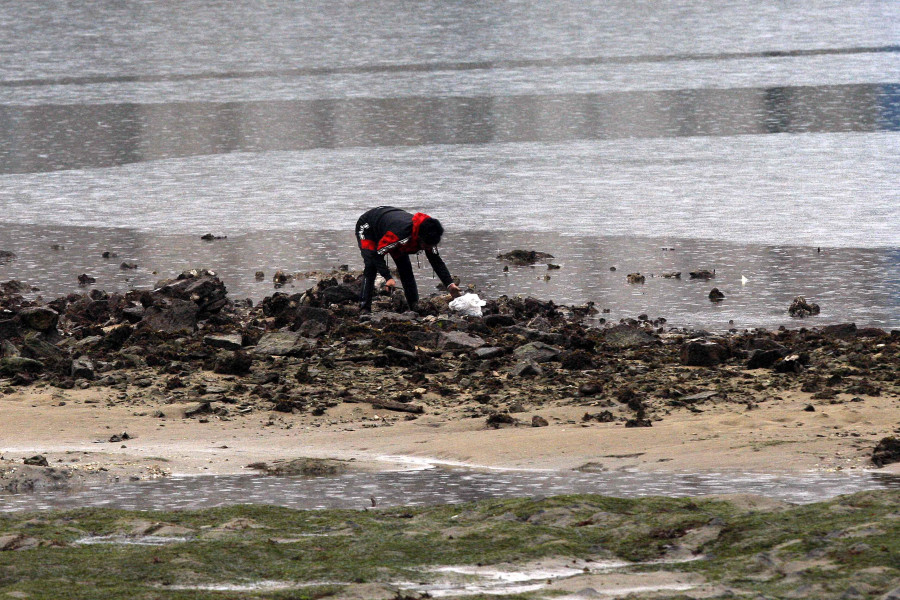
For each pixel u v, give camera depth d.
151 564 29.30
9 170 176.88
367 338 70.44
